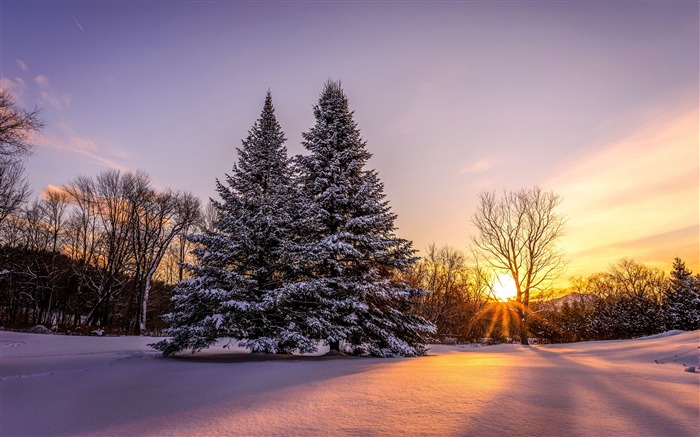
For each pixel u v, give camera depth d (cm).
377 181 2133
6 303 3628
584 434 452
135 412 588
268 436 448
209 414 557
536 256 3212
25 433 489
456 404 593
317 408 576
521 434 451
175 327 1645
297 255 1714
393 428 473
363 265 1905
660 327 3556
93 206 3778
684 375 909
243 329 1560
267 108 2039
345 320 1709
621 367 1089
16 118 1780
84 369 1148
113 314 3975
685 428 475
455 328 5122
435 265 5278
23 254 3712
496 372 962
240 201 1827
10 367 1155
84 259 3838
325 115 2095
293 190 1939
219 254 1669
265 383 833
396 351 1741
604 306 4162
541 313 3866
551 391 699
